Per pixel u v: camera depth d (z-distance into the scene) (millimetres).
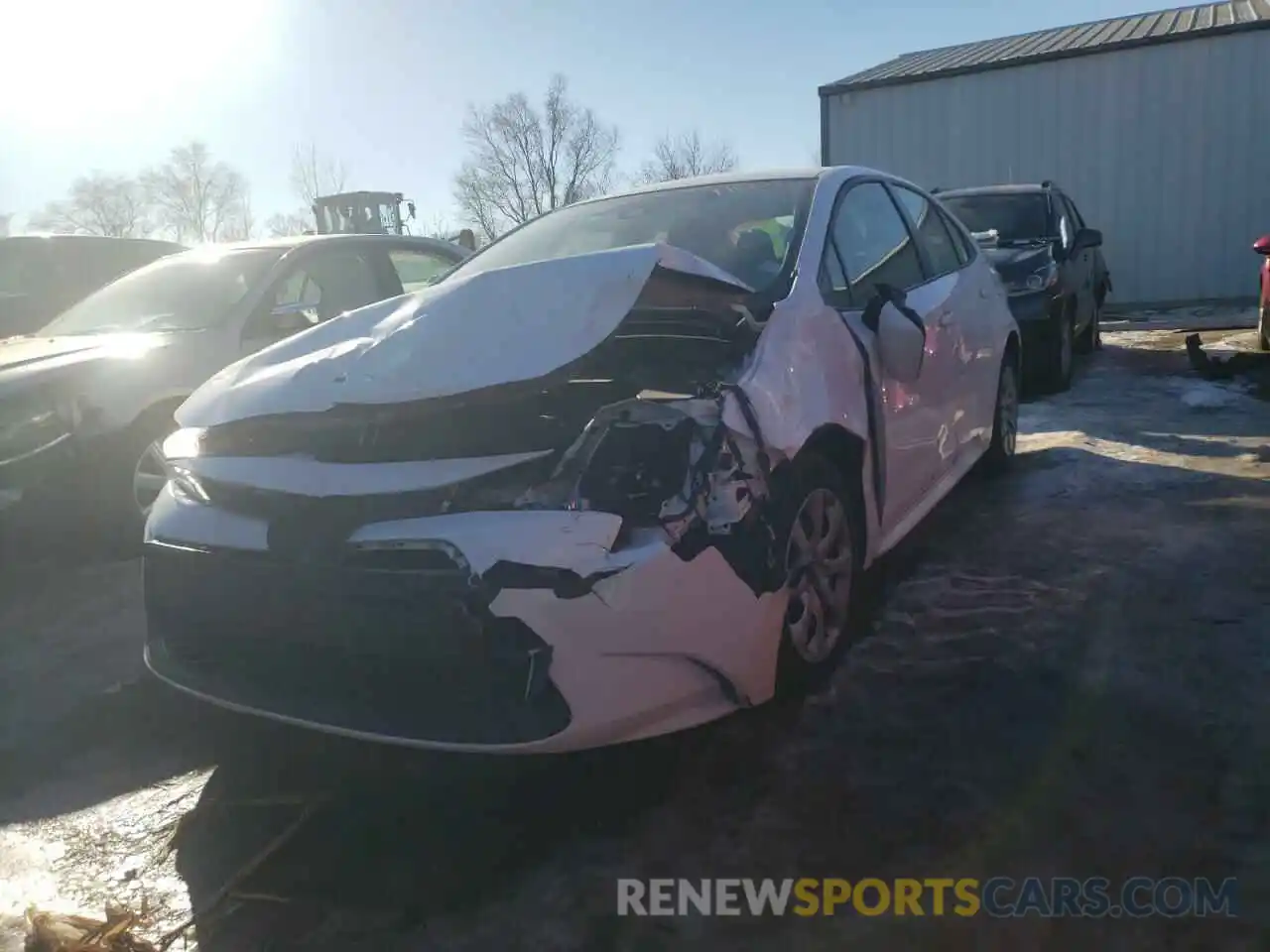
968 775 2598
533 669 2271
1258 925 2059
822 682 3078
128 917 2275
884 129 15906
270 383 2793
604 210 4051
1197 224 14242
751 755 2758
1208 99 13852
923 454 3867
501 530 2299
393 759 2922
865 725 2859
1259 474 4918
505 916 2229
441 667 2336
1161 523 4336
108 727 3230
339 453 2568
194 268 5660
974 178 15398
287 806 2729
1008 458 5320
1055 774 2580
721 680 2566
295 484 2512
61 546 4961
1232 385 7371
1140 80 14164
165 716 3283
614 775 2727
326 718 2482
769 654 2654
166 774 2945
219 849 2564
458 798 2695
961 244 4996
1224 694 2893
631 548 2344
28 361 4695
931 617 3545
